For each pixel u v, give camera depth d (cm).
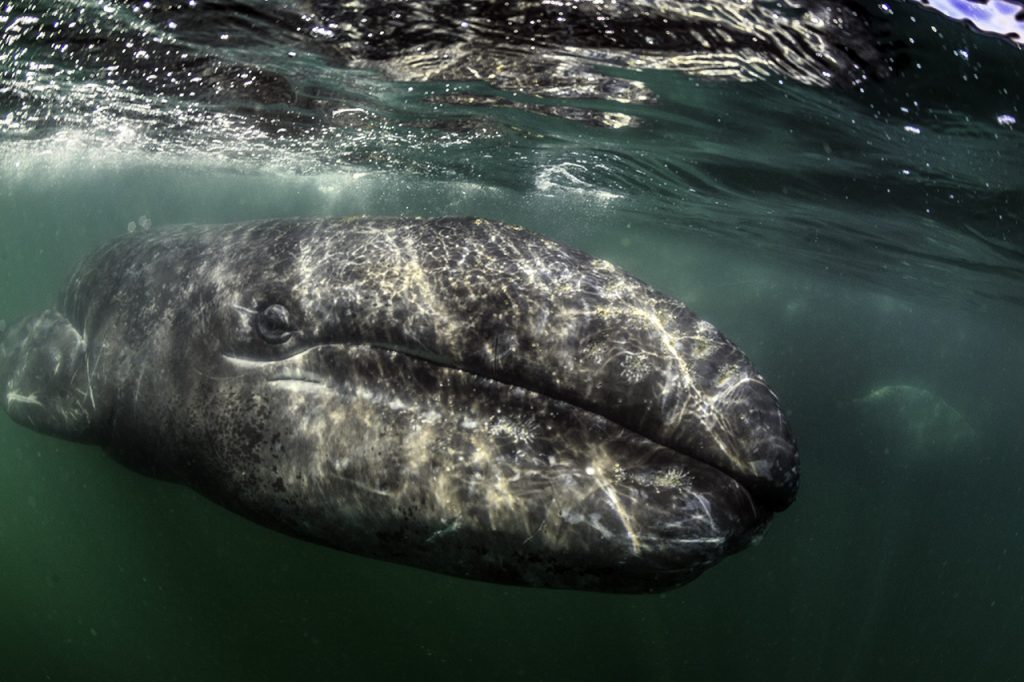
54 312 199
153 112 345
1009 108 179
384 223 142
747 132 259
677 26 165
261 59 227
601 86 227
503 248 130
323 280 134
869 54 164
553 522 108
